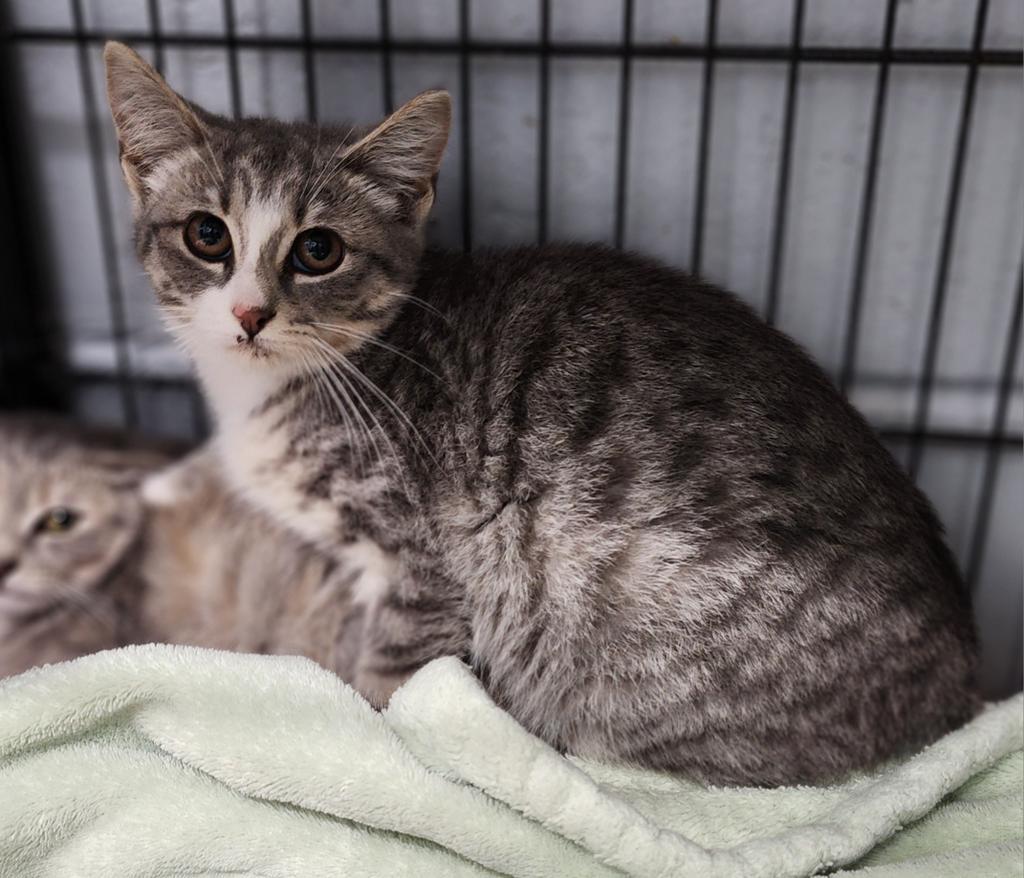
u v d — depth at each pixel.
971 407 0.50
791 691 0.39
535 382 0.40
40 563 0.48
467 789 0.37
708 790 0.40
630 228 0.50
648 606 0.39
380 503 0.40
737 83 0.47
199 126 0.39
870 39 0.46
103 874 0.36
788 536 0.39
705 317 0.41
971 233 0.48
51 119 0.51
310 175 0.39
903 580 0.40
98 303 0.54
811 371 0.42
